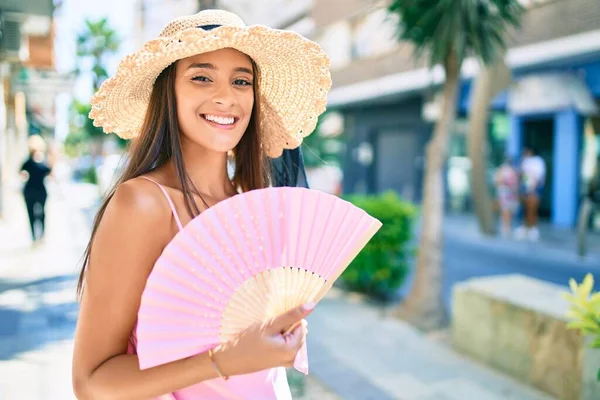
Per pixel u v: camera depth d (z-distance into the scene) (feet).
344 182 61.31
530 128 42.63
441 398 11.52
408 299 17.34
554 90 37.04
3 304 17.39
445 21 15.24
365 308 18.74
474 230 38.37
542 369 11.69
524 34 35.12
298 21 63.41
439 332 16.07
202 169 4.18
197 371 3.03
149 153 3.86
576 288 8.04
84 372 3.30
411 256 20.01
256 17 60.59
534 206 35.04
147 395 3.12
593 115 37.47
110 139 73.10
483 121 32.55
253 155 4.63
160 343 2.96
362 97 51.60
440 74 34.86
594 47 30.48
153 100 3.96
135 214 3.35
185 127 3.89
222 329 3.11
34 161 28.45
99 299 3.31
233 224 3.07
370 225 3.31
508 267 26.73
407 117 53.06
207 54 3.77
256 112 4.42
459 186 48.78
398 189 55.83
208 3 25.32
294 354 3.08
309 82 4.45
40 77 35.73
